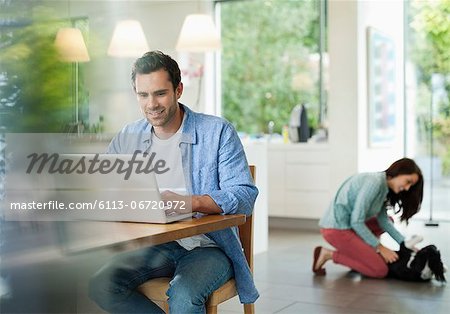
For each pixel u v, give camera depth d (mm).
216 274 1729
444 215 6492
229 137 1867
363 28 5914
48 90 838
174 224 1486
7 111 833
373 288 3473
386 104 6480
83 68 856
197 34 5402
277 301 3182
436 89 6574
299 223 6145
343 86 5832
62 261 946
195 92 6977
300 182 6043
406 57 6711
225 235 1794
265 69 7348
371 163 6125
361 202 3701
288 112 7219
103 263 1119
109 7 879
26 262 903
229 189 1771
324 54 6949
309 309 3016
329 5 5883
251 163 4547
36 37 828
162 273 1794
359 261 3768
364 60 5949
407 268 3641
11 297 880
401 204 3742
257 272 3947
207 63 7117
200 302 1675
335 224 3791
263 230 4754
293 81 7164
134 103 1730
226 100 7570
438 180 6539
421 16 6613
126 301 1589
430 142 6602
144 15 5859
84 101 865
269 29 7289
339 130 5852
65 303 933
